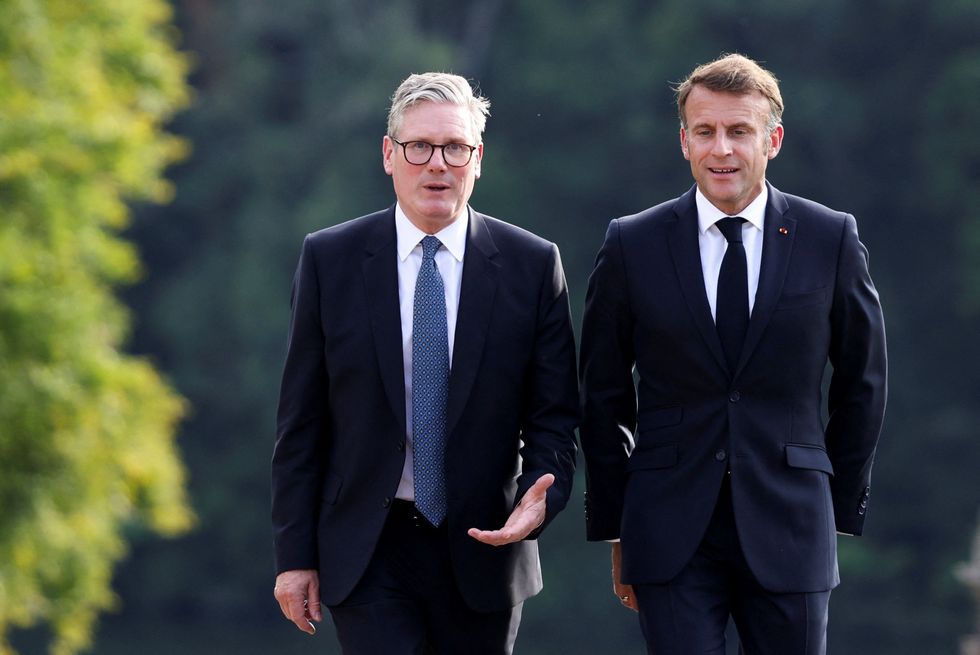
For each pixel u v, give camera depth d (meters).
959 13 83.44
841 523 12.14
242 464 88.88
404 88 11.86
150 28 42.12
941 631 77.88
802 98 85.69
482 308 11.95
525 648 79.25
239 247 90.88
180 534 89.19
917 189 84.88
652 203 88.44
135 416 37.97
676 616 11.55
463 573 11.88
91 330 37.41
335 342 12.03
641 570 11.66
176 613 90.31
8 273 34.91
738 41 88.75
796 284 11.59
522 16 92.50
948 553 80.50
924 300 84.38
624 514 11.88
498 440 11.98
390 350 11.91
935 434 81.56
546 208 89.06
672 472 11.66
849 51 87.44
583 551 82.06
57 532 36.28
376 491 11.93
